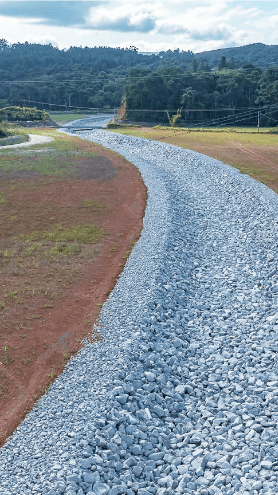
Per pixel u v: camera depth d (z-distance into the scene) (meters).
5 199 42.56
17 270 28.30
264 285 25.80
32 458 13.88
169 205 39.38
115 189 46.47
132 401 16.62
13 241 33.09
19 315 23.22
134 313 22.39
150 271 26.73
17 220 37.41
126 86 140.50
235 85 137.38
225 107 139.00
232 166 54.22
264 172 50.75
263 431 15.38
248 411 16.45
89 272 28.22
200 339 21.23
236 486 13.12
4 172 52.06
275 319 22.23
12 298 24.84
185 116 136.50
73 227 36.09
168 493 12.99
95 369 18.34
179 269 27.75
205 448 14.92
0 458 14.13
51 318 23.00
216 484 13.35
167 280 26.16
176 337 21.05
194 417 16.47
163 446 15.02
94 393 16.72
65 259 30.08
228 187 45.47
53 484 12.71
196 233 34.50
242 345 20.55
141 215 38.78
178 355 19.83
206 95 137.50
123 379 17.69
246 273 27.59
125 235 34.41
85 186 47.41
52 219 37.84
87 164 57.38
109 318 22.44
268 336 21.06
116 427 15.35
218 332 21.73
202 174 52.12
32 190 45.66
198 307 23.94
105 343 20.31
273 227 33.50
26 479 13.05
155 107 135.62
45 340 21.12
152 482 13.51
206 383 18.27
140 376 17.94
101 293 25.45
